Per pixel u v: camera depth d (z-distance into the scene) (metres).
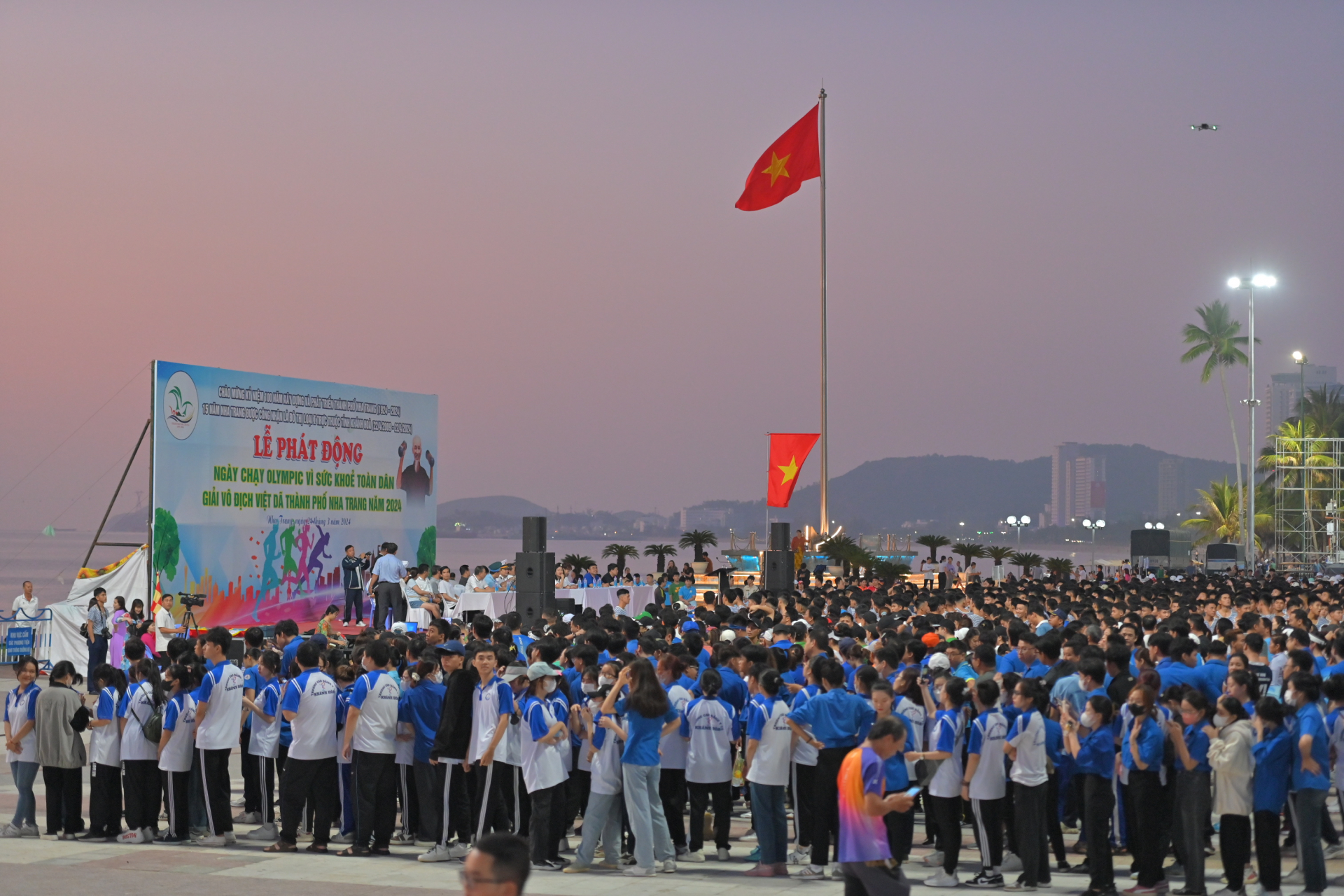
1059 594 23.20
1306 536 81.00
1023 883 10.08
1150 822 9.88
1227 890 9.74
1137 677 11.80
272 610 29.86
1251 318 65.88
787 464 32.59
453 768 11.13
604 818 10.90
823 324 40.78
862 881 7.18
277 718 12.30
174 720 11.90
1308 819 9.60
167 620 24.81
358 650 12.77
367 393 33.56
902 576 40.28
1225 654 12.73
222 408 28.62
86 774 16.75
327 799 11.59
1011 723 10.18
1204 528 93.94
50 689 12.44
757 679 11.43
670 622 15.50
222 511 28.47
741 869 11.10
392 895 9.50
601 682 11.62
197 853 11.36
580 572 36.62
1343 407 88.38
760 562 42.06
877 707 9.90
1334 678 10.52
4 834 12.41
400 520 34.84
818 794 10.56
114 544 28.28
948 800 10.25
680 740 11.59
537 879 10.46
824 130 39.91
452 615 28.27
